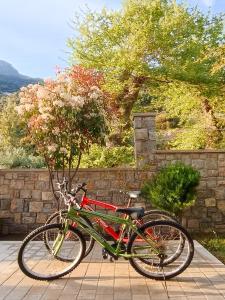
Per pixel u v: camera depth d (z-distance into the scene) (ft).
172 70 44.24
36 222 29.35
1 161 35.37
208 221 29.19
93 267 17.40
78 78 26.84
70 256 16.74
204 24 49.52
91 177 29.50
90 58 44.73
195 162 29.60
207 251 20.67
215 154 29.68
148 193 28.09
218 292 13.85
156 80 47.29
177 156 29.58
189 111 51.60
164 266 16.37
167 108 52.95
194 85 46.93
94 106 26.08
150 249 15.70
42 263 17.33
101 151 34.09
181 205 25.95
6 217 29.43
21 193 29.58
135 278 15.66
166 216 19.12
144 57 46.03
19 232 29.27
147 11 46.01
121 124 40.47
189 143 46.85
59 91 25.32
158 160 29.55
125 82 45.50
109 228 16.29
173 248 16.47
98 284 14.89
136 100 49.11
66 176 29.50
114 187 29.37
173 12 48.21
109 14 46.88
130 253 15.60
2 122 75.25
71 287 14.55
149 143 29.63
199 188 29.43
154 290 14.15
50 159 26.73
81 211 16.16
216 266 17.46
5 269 16.97
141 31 44.24
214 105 49.21
